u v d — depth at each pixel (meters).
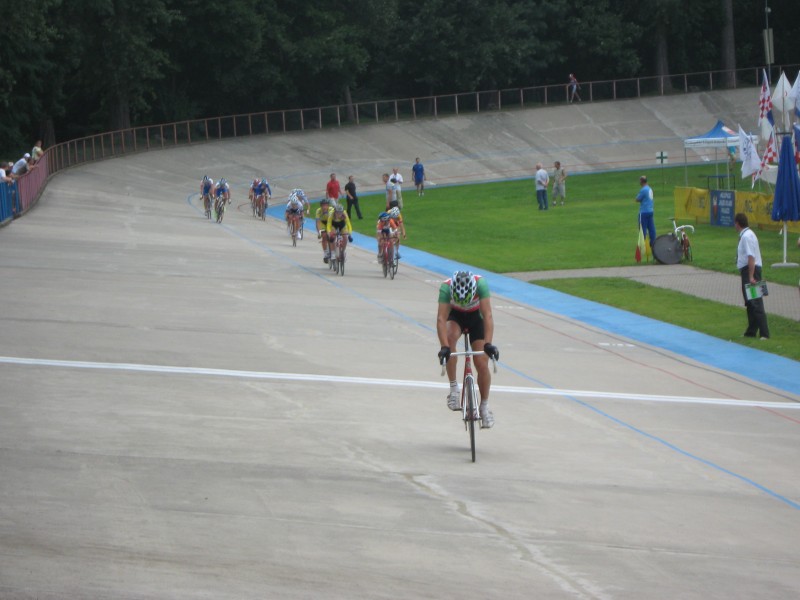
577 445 14.41
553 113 94.94
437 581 8.86
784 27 112.12
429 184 79.62
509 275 33.75
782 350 22.45
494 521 10.72
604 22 102.62
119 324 21.14
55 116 77.75
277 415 14.88
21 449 12.17
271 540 9.60
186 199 63.72
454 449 13.71
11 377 15.97
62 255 31.81
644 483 12.69
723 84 103.31
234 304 24.88
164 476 11.49
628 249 39.75
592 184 72.75
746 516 11.59
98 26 72.62
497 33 97.06
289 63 88.50
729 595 9.08
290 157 79.75
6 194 39.81
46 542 9.09
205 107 89.19
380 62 98.69
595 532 10.61
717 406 17.44
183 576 8.51
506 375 18.98
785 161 33.09
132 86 74.62
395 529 10.20
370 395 16.59
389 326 23.33
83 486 10.91
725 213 46.66
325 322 23.28
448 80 97.94
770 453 14.59
